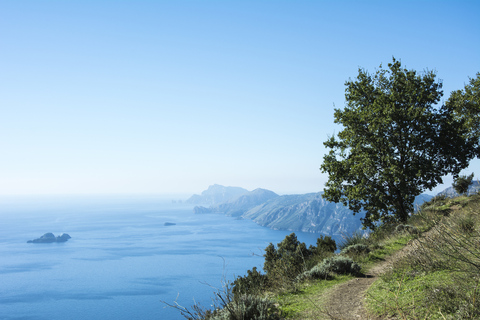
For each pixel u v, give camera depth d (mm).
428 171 27297
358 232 21625
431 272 7746
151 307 176375
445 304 5387
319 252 17562
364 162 29078
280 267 13648
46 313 178250
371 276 11906
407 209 29016
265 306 7727
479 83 32500
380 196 30203
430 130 27516
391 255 14711
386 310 6496
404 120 27547
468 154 29453
